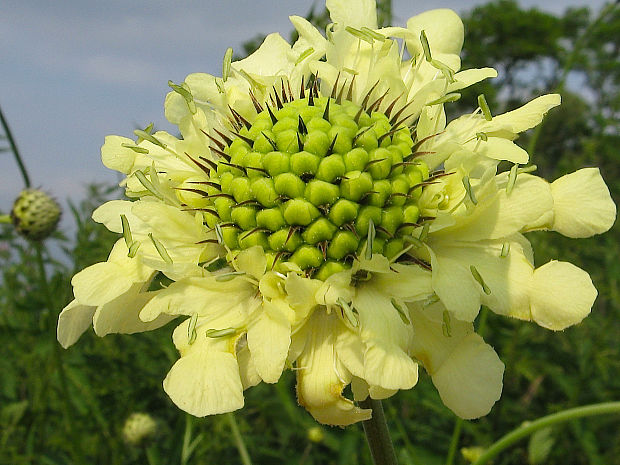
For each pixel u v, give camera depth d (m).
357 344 0.06
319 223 0.07
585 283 0.06
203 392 0.06
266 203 0.07
